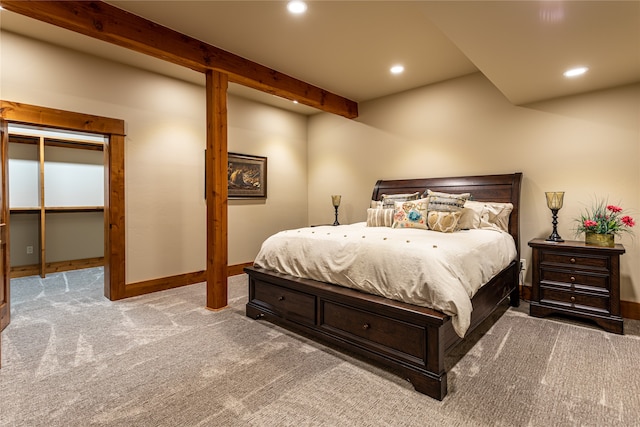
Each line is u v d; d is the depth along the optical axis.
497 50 2.40
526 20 2.00
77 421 1.64
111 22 2.53
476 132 3.91
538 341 2.55
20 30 3.00
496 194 3.63
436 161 4.22
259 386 1.95
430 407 1.76
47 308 3.36
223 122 3.32
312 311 2.58
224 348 2.45
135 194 3.83
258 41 3.11
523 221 3.62
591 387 1.92
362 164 5.03
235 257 4.90
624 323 2.94
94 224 5.70
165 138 4.09
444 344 1.95
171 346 2.48
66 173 5.43
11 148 4.89
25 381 2.00
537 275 3.11
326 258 2.59
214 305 3.30
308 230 3.23
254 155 5.07
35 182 5.10
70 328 2.83
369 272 2.30
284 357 2.31
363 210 5.03
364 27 2.85
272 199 5.36
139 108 3.85
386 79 4.07
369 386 1.96
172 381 2.01
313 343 2.54
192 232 4.36
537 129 3.52
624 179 3.08
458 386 1.95
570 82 3.01
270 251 3.04
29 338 2.62
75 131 3.44
